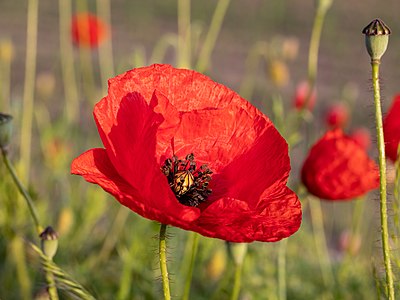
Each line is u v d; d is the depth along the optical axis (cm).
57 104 179
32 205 62
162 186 53
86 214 96
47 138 110
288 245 104
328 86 284
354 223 93
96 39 122
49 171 110
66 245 92
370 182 67
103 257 92
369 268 92
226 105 58
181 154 58
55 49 286
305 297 96
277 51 126
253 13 368
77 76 183
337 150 68
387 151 65
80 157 55
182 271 86
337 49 331
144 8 362
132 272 86
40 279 76
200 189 58
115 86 56
